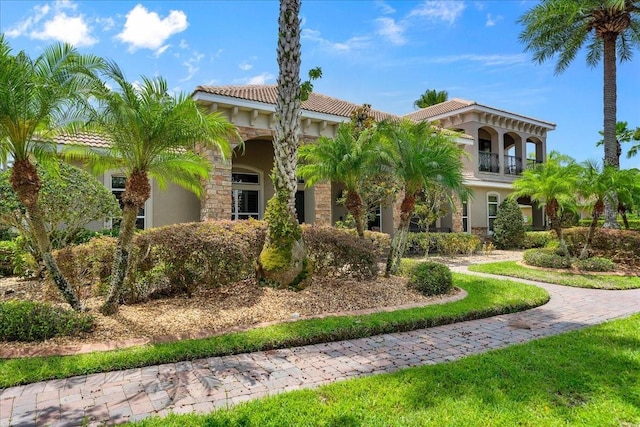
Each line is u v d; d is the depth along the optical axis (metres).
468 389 4.14
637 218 28.81
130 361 4.79
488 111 25.45
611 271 12.98
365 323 6.34
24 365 4.60
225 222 8.90
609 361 4.95
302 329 5.96
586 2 16.56
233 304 7.28
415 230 22.47
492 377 4.44
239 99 14.51
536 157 30.56
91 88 5.77
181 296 7.89
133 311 6.80
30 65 5.66
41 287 9.47
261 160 18.98
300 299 7.64
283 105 8.46
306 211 17.48
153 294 7.74
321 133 17.09
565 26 18.55
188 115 6.25
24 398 4.01
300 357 5.24
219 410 3.68
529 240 22.45
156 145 6.39
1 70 5.29
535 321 7.27
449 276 9.04
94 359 4.79
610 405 3.84
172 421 3.45
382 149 9.64
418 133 10.05
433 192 17.06
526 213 37.31
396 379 4.36
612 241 14.59
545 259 14.00
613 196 14.33
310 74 9.20
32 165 5.98
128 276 7.32
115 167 9.34
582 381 4.36
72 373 4.52
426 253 18.30
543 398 3.96
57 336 5.51
